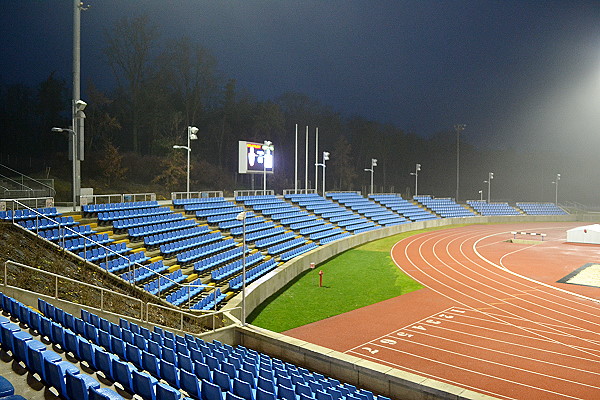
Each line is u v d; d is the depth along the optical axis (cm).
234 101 8381
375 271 3441
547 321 2262
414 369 1695
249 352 1631
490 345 1933
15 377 925
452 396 1270
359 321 2264
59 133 6838
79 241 2155
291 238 3959
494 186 13025
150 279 2222
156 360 1081
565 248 4616
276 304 2538
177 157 6109
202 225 3312
